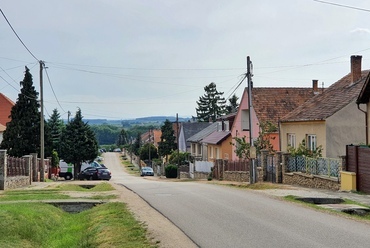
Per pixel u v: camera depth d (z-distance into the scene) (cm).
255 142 3447
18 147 4756
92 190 2541
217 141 5194
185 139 8212
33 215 1522
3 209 1515
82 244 1173
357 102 2467
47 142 4962
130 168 8900
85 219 1575
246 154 3444
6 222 1356
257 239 1069
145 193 2203
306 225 1248
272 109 4259
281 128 3528
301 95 4444
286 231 1162
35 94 4862
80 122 6031
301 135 3219
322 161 2397
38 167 3875
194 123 8531
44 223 1520
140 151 9775
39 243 1346
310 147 3117
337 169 2253
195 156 6444
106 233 1205
